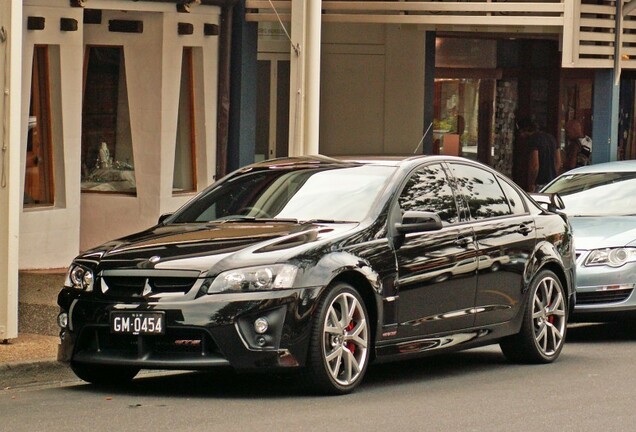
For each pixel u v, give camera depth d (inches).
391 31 967.0
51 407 370.6
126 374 424.8
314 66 664.4
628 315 544.4
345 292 387.9
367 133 968.9
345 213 413.7
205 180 784.9
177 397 389.1
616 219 573.9
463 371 457.7
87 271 390.3
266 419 347.3
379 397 389.7
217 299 370.3
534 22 820.0
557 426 344.5
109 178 751.1
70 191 705.6
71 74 700.7
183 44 757.3
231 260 376.2
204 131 781.3
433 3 821.9
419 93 971.3
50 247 695.1
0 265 477.4
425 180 438.0
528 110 1055.0
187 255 381.7
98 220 747.4
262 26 918.4
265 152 927.0
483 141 1032.8
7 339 477.4
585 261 545.6
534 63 1051.9
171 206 759.7
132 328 376.2
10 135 474.9
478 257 442.3
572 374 449.7
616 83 847.1
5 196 475.2
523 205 479.2
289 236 390.0
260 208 429.7
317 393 389.1
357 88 967.0
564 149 1070.4
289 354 373.1
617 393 403.9
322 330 378.9
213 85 785.6
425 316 419.8
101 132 747.4
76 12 698.8
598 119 854.5
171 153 755.4
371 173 432.1
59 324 398.6
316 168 442.3
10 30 474.9
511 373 452.1
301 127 665.6
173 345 376.2
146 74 745.6
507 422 349.1
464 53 1012.5
